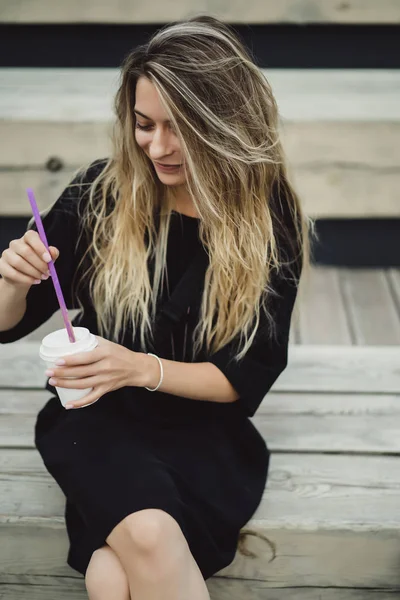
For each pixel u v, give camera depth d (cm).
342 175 245
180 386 135
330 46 271
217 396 139
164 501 125
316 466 158
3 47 273
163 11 259
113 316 144
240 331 141
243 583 147
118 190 143
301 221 148
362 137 240
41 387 184
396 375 191
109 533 123
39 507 146
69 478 130
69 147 239
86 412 140
